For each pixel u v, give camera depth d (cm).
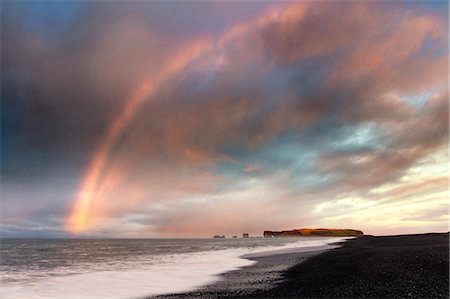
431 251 2544
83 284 1772
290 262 2630
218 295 1407
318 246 5131
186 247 6769
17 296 1490
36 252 5244
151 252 4988
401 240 5166
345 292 1320
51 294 1526
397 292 1272
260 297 1330
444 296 1192
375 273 1684
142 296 1451
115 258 3703
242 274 2027
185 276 2012
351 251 3341
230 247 6241
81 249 6394
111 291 1572
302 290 1409
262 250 4625
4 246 8012
